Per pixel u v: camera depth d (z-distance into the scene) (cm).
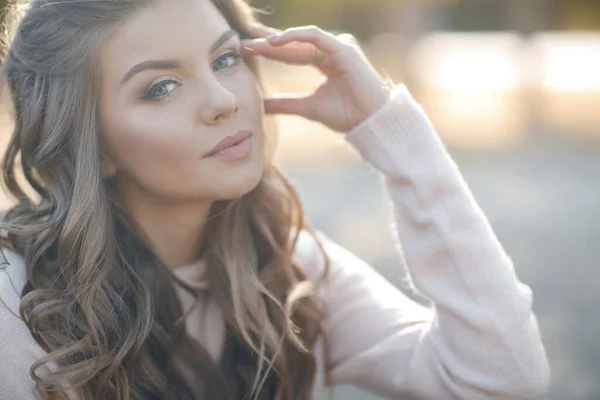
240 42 157
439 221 154
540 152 912
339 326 172
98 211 143
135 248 151
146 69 138
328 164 848
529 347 152
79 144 142
